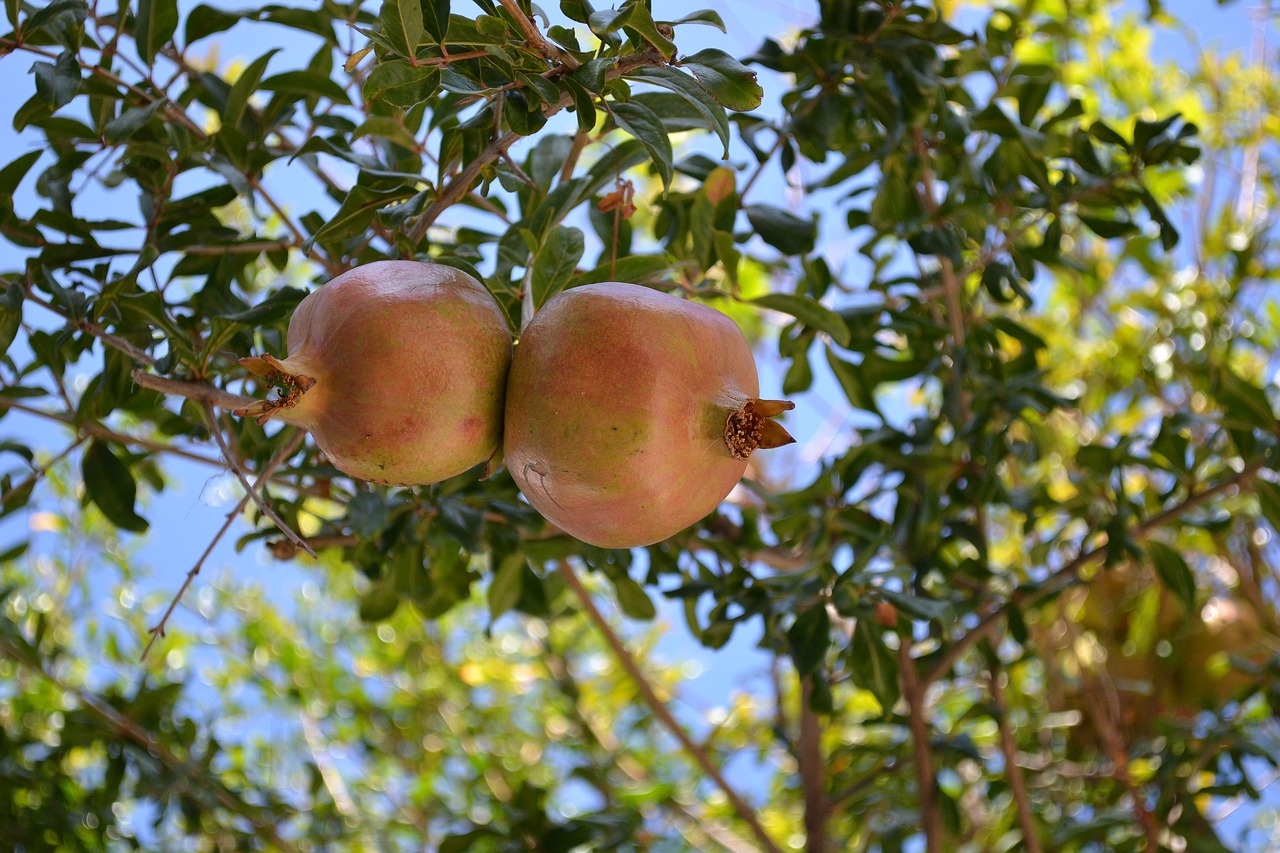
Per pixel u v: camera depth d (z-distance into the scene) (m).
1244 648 1.78
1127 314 2.05
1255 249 1.85
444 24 0.93
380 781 2.33
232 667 2.31
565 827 1.45
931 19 1.20
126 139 1.11
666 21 0.94
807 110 1.20
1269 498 1.23
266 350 1.03
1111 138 1.23
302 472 1.12
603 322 0.88
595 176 1.09
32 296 1.04
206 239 1.13
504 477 1.18
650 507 0.88
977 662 1.74
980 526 1.31
